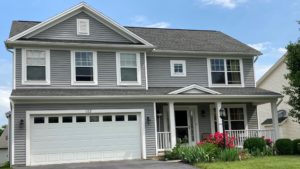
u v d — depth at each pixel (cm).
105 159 1845
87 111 1836
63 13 1944
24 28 2022
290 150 1936
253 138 1962
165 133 1966
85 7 1991
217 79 2272
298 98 2033
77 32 1981
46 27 1930
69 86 1902
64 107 1805
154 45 2178
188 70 2222
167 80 2172
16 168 1598
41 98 1738
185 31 2581
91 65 1956
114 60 2003
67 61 1917
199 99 2036
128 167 1544
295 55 2003
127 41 2052
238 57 2330
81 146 1817
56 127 1791
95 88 1944
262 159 1711
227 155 1689
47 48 1888
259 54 2344
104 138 1859
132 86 2011
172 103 1980
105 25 2036
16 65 1825
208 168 1475
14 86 1808
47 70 1870
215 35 2595
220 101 2078
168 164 1625
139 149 1906
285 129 2806
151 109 1948
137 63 2038
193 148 1714
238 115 2291
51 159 1759
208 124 2219
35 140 1748
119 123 1895
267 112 3102
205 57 2266
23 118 1731
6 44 1816
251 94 2111
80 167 1568
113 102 1889
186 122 2186
